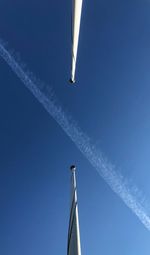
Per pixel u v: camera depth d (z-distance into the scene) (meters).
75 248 24.38
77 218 26.17
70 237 25.17
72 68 27.48
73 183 28.66
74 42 26.83
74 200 27.41
